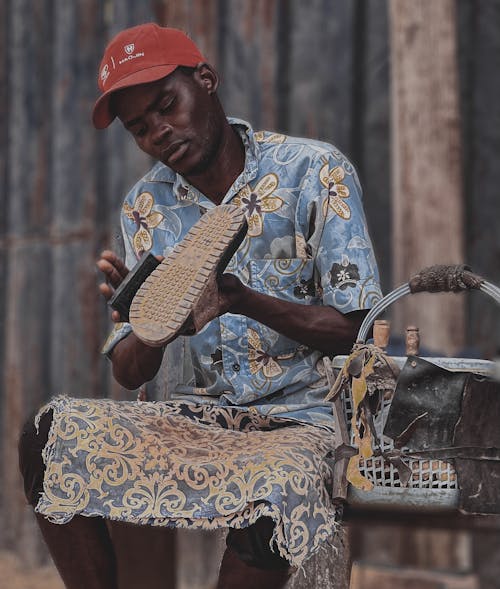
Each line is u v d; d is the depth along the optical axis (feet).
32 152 36.81
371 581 25.53
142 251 16.78
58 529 14.56
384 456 13.56
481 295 29.78
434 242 28.35
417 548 28.84
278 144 16.26
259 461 13.71
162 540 18.33
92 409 14.48
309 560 15.06
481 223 30.09
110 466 14.06
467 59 30.45
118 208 34.68
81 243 35.53
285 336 15.25
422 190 28.50
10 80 37.52
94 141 35.58
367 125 31.22
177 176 16.67
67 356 35.58
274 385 15.72
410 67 28.73
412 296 28.35
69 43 36.06
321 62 31.48
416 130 28.63
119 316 14.64
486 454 13.58
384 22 30.94
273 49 32.04
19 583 33.42
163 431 14.67
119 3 34.63
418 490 13.61
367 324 14.26
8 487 36.22
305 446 14.15
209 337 16.12
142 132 15.78
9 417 36.55
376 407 13.79
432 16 28.63
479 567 27.94
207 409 15.47
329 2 31.40
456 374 13.47
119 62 15.49
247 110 32.24
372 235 31.27
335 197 15.79
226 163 16.22
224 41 32.86
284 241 15.89
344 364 13.93
